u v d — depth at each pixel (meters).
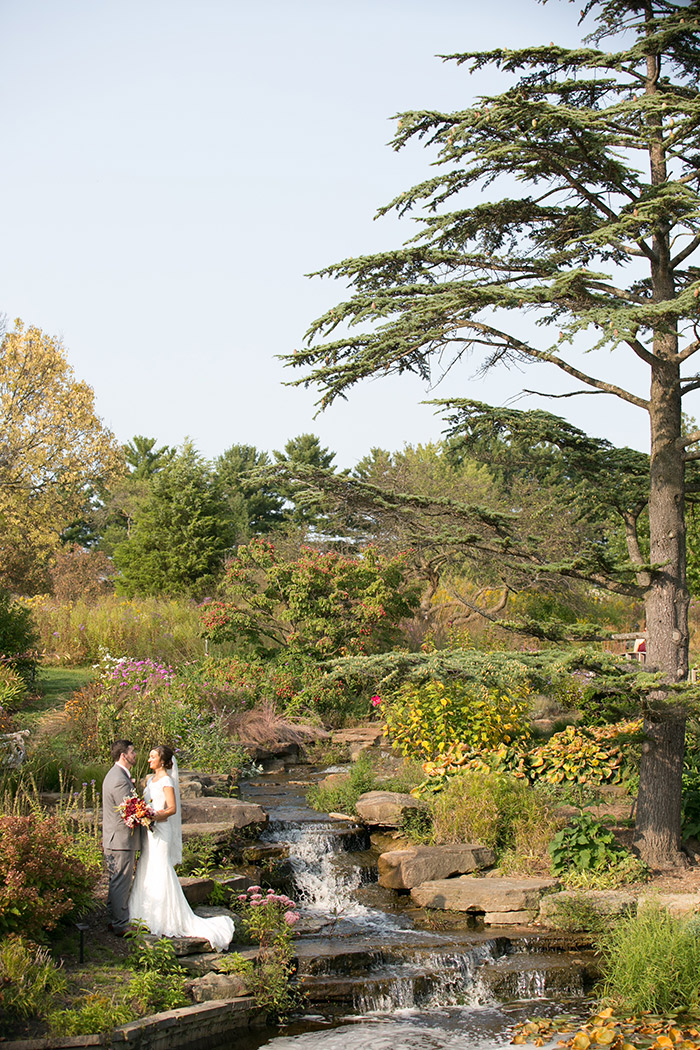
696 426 23.92
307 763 16.12
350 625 19.42
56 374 41.62
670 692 10.08
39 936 7.42
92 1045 6.61
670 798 10.31
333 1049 7.33
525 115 9.27
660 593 10.36
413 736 14.25
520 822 11.22
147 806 8.22
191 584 30.66
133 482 49.06
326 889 10.57
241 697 17.23
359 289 10.84
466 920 9.71
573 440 11.62
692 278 11.12
